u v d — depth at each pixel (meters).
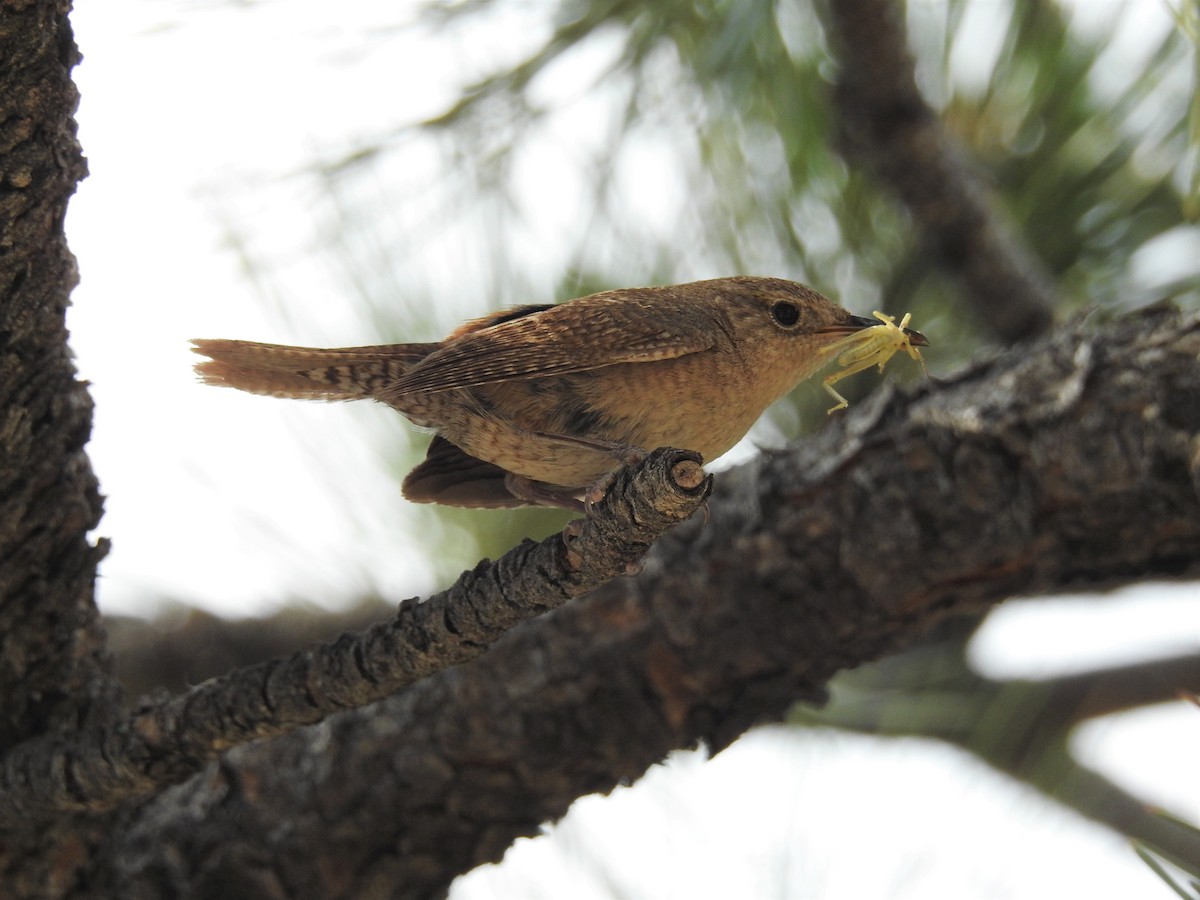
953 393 7.14
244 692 6.57
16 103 5.87
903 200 8.35
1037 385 6.84
